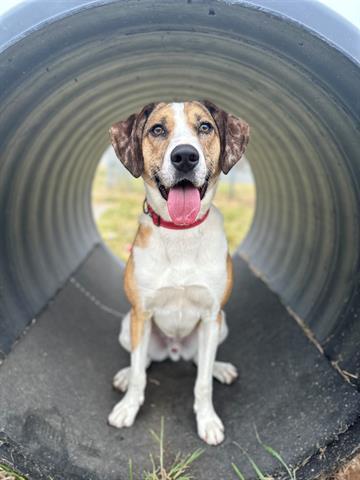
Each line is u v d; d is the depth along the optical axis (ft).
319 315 2.57
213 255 2.13
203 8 1.56
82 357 2.69
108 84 2.42
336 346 2.27
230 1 1.52
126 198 7.92
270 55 1.74
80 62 1.88
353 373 2.07
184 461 2.04
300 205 3.08
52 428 2.06
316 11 1.57
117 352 2.91
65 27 1.57
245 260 4.23
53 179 3.13
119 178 9.12
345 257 2.34
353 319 2.18
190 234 2.08
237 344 2.95
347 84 1.61
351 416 1.95
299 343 2.59
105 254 4.46
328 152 2.11
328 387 2.16
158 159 2.00
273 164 3.42
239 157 2.14
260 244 4.14
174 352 2.57
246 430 2.19
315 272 2.78
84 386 2.46
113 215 6.57
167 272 2.13
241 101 2.73
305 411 2.13
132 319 2.26
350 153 1.88
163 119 2.02
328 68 1.61
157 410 2.40
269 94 2.24
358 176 1.93
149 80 2.64
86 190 4.56
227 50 1.92
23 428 1.97
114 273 4.10
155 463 2.04
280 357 2.60
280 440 2.05
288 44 1.61
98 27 1.62
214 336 2.23
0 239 2.42
